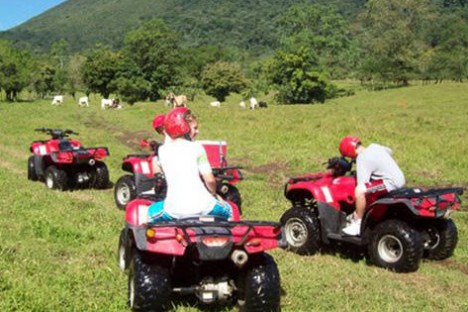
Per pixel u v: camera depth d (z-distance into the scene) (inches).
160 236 202.7
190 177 220.5
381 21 4699.8
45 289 240.5
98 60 3472.0
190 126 243.0
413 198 283.4
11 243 310.3
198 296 215.2
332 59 4773.6
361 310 235.9
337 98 3533.5
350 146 309.4
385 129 979.3
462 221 415.5
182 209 217.3
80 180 524.1
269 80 3432.6
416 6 4658.0
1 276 251.6
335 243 330.3
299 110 1670.8
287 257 315.6
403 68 4133.9
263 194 502.0
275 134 946.7
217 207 221.3
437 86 3410.4
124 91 3366.1
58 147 533.6
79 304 228.5
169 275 210.2
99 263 287.7
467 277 292.8
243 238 198.4
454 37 4997.5
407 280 280.8
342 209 325.1
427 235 318.3
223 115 1357.0
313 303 242.7
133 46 3565.5
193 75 4658.0
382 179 302.4
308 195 346.9
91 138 982.4
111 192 517.3
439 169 649.6
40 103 3100.4
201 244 194.1
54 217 381.7
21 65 3462.1
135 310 219.6
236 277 216.2
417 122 1155.3
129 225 234.5
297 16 5290.4
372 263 305.6
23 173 609.3
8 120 1322.6
